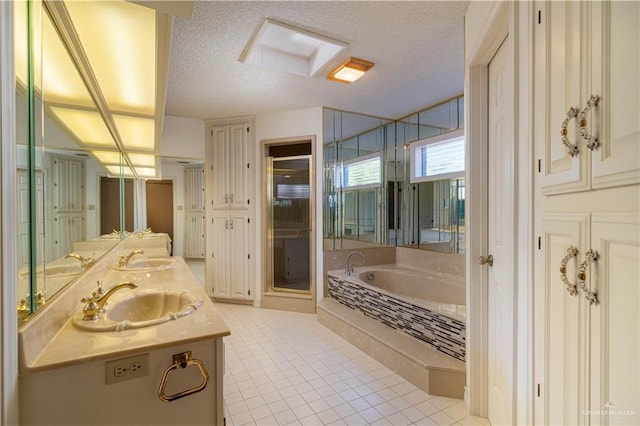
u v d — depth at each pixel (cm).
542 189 105
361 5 183
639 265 63
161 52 154
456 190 329
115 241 258
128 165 351
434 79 286
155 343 106
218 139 414
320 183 374
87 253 186
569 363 89
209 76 277
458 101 326
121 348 102
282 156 407
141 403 105
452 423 175
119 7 121
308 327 328
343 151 383
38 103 116
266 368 239
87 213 188
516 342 125
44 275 118
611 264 71
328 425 175
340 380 220
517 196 124
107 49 150
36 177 111
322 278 375
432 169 358
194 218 660
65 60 144
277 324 337
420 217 374
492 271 171
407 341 242
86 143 186
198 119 413
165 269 229
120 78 179
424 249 369
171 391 111
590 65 78
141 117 240
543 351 104
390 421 177
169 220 658
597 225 75
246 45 225
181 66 258
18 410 88
